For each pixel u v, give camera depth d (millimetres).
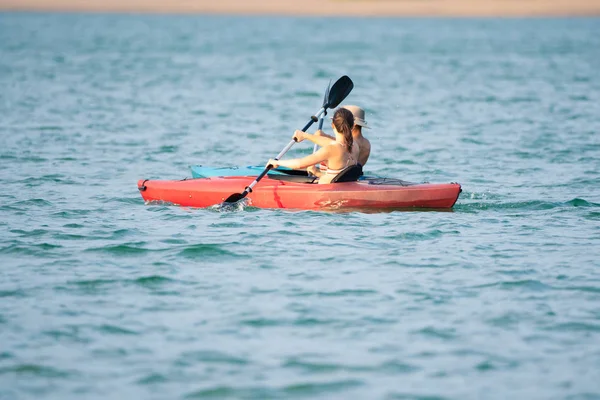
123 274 28688
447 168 50656
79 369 21641
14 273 28750
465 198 41125
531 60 145375
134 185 44594
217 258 30469
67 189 43188
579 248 32031
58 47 168000
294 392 20516
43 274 28656
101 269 29188
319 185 37750
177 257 30547
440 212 37812
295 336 23672
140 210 38188
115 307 25734
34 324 24375
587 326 24438
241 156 55219
